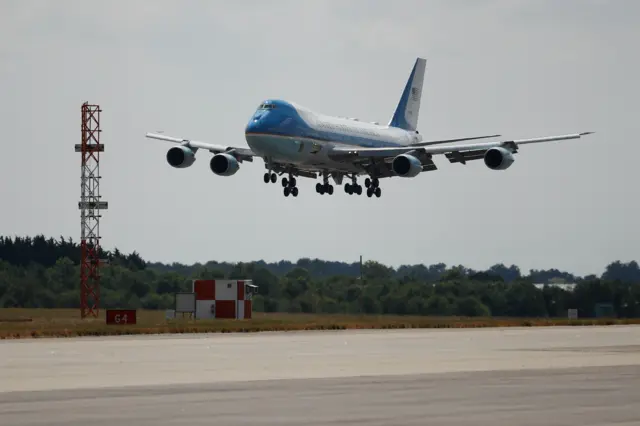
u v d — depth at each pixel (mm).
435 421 110938
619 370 168625
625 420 110688
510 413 116312
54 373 166125
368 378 156500
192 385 147250
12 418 114375
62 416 115875
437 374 162750
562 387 141750
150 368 175625
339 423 110062
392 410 119312
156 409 121312
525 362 187125
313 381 152375
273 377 159000
